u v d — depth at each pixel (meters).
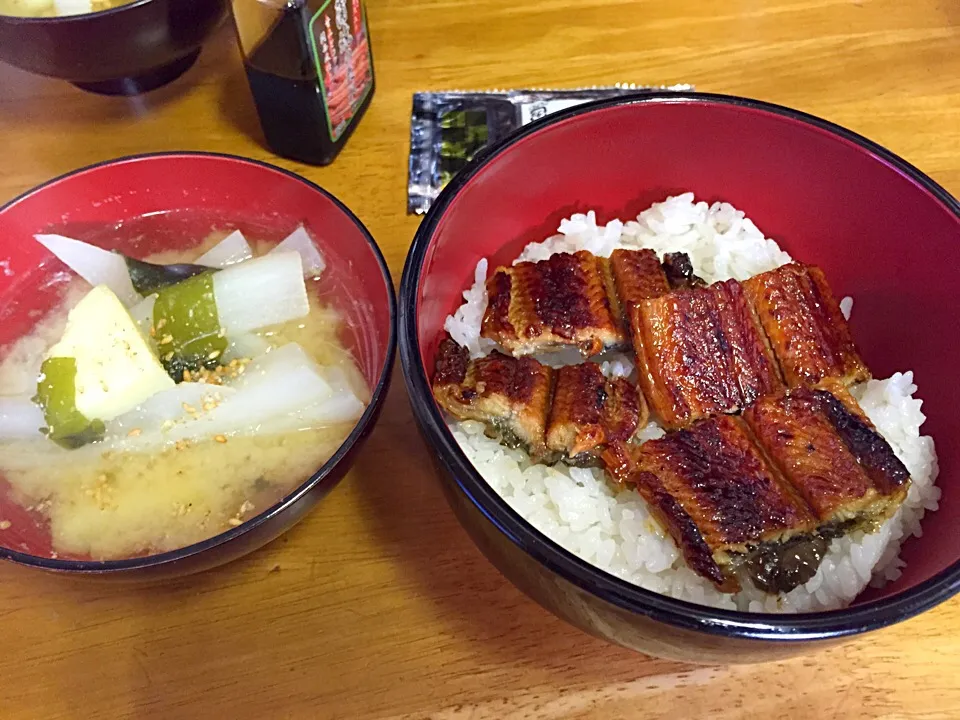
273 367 0.21
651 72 0.31
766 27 0.32
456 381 0.20
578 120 0.22
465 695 0.18
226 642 0.19
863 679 0.18
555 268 0.22
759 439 0.20
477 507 0.15
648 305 0.21
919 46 0.31
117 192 0.24
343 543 0.20
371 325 0.22
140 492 0.20
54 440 0.20
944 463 0.20
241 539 0.17
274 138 0.27
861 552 0.19
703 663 0.17
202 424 0.21
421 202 0.27
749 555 0.19
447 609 0.19
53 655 0.19
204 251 0.25
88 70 0.26
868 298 0.23
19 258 0.24
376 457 0.22
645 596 0.14
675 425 0.21
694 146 0.23
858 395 0.22
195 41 0.27
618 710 0.18
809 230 0.24
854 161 0.21
